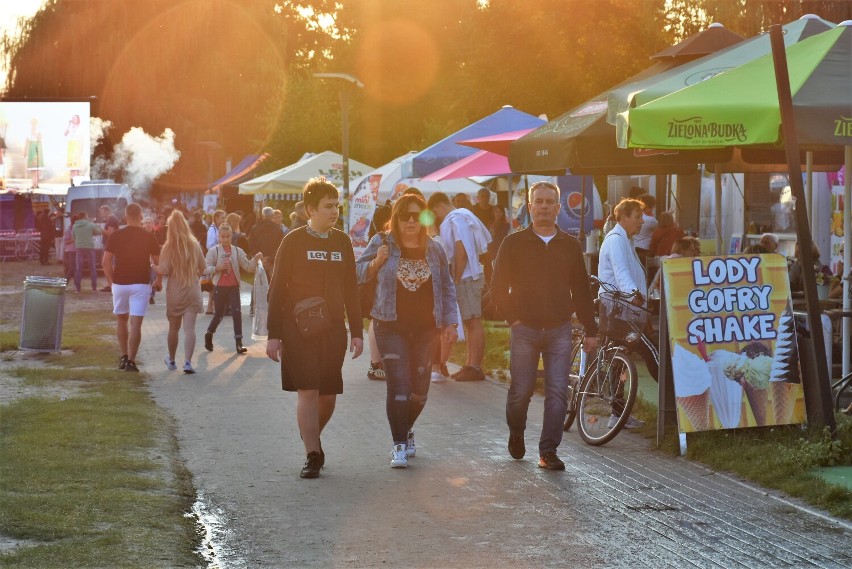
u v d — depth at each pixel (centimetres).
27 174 4800
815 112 795
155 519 618
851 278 1009
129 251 1304
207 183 5628
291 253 752
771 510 655
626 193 2523
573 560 560
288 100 5269
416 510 661
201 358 1457
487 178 2614
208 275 1516
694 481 730
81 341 1647
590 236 1884
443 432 920
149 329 1847
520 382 783
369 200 2217
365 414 1012
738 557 564
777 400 829
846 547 580
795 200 814
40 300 1478
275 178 2973
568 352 779
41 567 520
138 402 1064
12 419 947
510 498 689
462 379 1222
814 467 744
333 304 754
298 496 698
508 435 906
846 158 1018
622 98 1057
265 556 568
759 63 864
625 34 3509
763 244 1332
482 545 587
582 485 723
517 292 780
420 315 789
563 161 1137
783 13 2059
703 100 816
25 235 4372
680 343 821
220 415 1006
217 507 670
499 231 1870
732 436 826
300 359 745
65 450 805
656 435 870
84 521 604
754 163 1283
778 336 834
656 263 1552
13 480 701
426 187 2297
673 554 570
